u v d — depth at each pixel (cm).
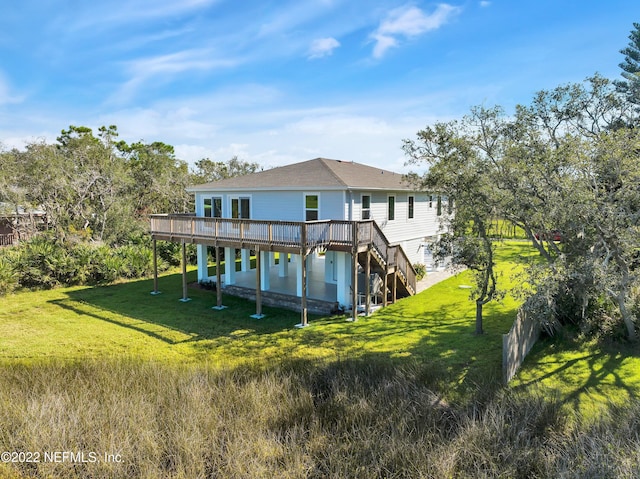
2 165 2475
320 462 596
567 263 915
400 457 591
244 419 693
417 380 820
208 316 1371
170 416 694
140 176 3428
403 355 983
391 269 1464
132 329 1242
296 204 1539
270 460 595
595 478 517
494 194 970
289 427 682
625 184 850
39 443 627
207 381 820
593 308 1034
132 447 620
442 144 1037
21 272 1767
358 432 657
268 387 798
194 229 1523
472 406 725
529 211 961
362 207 1524
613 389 777
